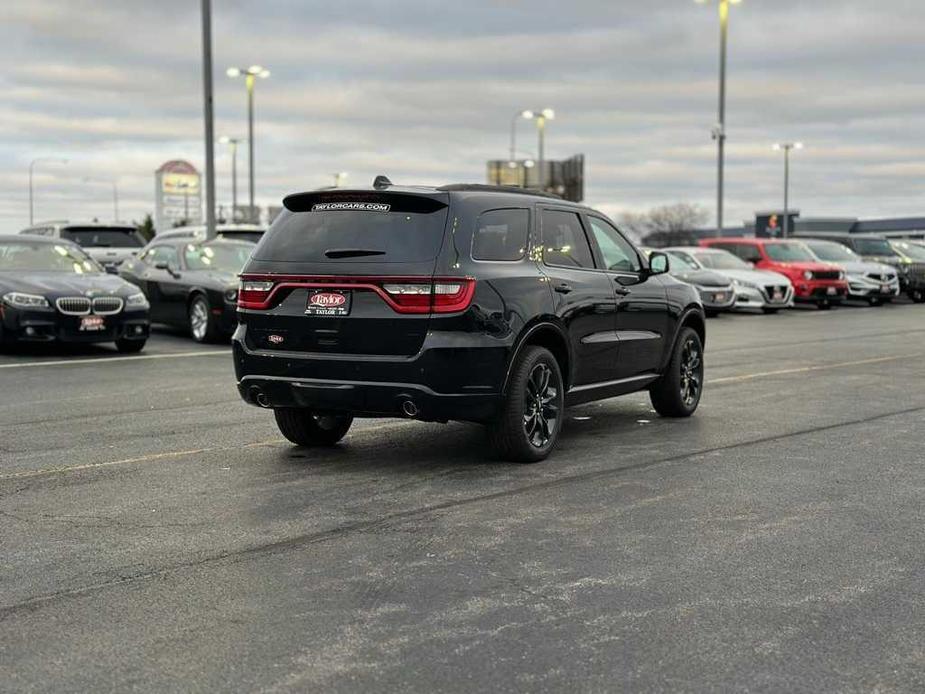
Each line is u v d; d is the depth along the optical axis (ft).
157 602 14.55
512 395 23.22
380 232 22.63
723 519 19.04
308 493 21.01
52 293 45.85
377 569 16.07
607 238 28.04
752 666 12.37
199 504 20.10
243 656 12.64
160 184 248.93
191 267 55.77
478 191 23.65
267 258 23.54
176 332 60.80
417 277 21.95
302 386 22.86
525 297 23.40
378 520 18.93
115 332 47.19
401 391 22.04
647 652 12.80
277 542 17.53
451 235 22.36
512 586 15.28
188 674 12.12
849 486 21.72
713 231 340.59
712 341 57.31
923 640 13.21
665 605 14.48
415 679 11.99
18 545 17.30
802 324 71.87
